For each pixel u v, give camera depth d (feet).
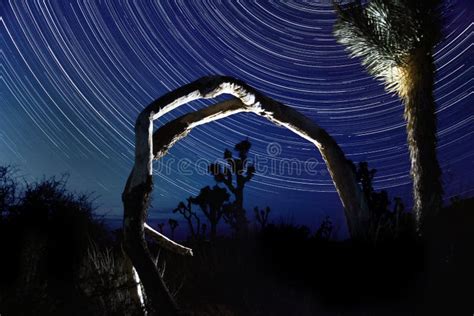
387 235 18.88
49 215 18.98
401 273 17.99
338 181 18.75
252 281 20.08
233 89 16.21
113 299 15.26
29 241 16.87
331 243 20.21
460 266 17.98
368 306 18.08
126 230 12.91
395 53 22.76
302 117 18.26
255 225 23.52
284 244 20.89
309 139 18.60
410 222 20.67
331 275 18.71
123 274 15.70
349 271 18.42
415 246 18.49
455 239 19.22
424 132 22.44
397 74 23.80
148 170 13.53
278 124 18.19
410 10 22.30
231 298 19.52
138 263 12.68
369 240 18.51
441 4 22.90
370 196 23.11
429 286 17.80
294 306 18.54
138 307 14.26
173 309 12.42
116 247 20.72
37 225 18.43
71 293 15.61
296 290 19.19
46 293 15.47
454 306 17.12
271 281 19.92
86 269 16.75
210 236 29.89
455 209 22.53
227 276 20.86
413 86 22.84
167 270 22.74
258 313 18.19
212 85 15.52
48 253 17.92
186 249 15.57
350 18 22.88
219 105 17.11
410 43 22.68
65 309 15.10
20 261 16.20
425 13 22.34
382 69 23.79
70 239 18.95
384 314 17.75
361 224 18.76
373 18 23.08
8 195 18.79
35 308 14.51
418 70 22.74
